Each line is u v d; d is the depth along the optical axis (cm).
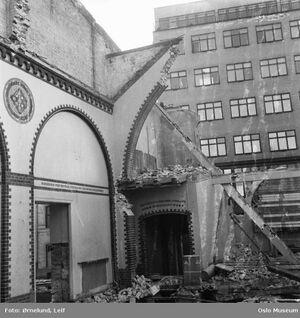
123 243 1563
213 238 1700
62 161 1257
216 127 3347
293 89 3309
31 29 1158
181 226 1780
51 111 1199
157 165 2078
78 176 1344
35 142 1111
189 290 1330
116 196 1587
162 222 1814
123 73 1688
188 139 2091
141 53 1683
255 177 1667
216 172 1894
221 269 1577
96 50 1608
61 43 1326
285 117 3281
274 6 3481
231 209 1938
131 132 1619
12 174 1004
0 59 1003
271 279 1431
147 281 1553
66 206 1277
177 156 2097
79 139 1380
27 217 1039
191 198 1611
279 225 2289
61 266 1255
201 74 3438
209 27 3494
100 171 1512
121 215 1583
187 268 1370
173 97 3434
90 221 1388
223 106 3366
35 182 1107
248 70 3391
